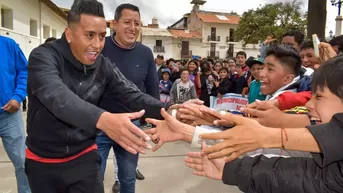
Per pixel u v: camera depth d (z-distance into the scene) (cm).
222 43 4331
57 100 124
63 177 176
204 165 121
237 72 559
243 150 97
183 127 140
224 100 264
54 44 166
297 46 311
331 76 97
